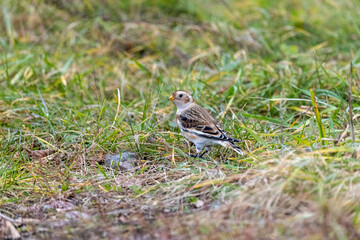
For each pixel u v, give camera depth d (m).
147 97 13.83
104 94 14.20
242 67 14.53
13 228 8.48
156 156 10.93
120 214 8.84
